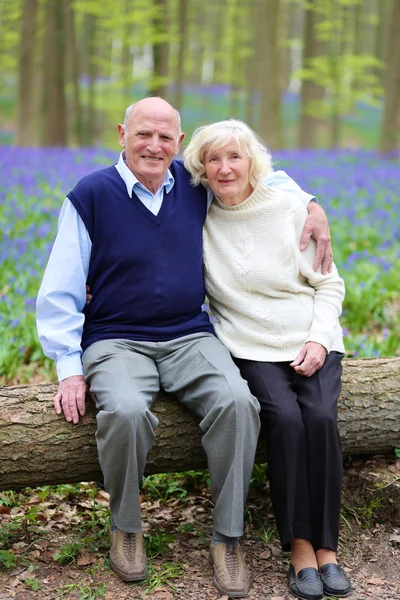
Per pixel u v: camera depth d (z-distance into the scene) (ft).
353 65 63.26
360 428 10.79
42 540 10.05
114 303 10.01
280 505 9.34
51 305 9.77
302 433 9.41
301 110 65.98
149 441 9.09
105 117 93.71
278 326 10.22
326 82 62.80
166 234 10.00
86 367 9.75
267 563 9.83
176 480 12.01
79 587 8.96
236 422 8.95
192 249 10.18
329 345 10.10
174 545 10.17
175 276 9.98
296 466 9.32
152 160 9.84
